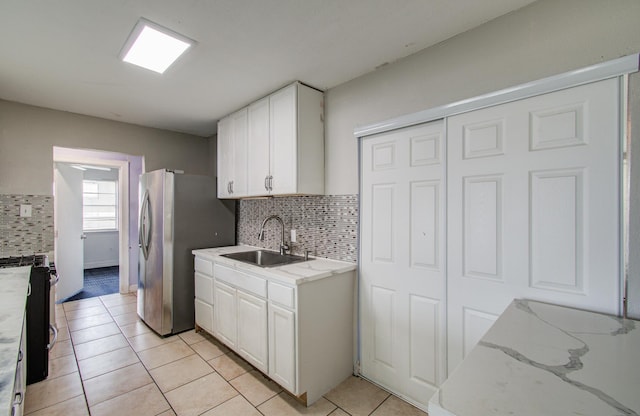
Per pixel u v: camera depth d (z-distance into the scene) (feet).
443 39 5.95
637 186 3.96
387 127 6.73
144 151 12.07
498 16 5.27
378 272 7.01
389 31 5.67
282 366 6.53
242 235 11.54
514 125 4.98
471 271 5.48
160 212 9.86
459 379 2.52
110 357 8.21
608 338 3.34
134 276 14.39
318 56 6.57
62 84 7.97
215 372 7.52
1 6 4.84
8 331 3.28
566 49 4.64
